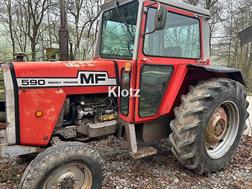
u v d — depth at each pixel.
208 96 2.90
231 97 3.18
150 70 2.91
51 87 2.58
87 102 2.93
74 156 2.36
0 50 12.75
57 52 8.10
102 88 2.89
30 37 11.93
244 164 3.46
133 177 3.03
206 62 3.50
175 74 3.15
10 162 3.28
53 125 2.61
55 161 2.28
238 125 3.40
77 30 12.20
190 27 3.25
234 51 15.04
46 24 13.03
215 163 3.15
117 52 3.12
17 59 3.01
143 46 2.80
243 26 14.57
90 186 2.52
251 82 14.54
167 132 3.35
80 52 12.12
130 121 2.89
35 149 2.56
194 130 2.86
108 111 3.03
